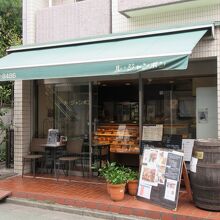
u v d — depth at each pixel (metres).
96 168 10.34
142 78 9.93
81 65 7.88
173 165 7.15
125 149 10.54
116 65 7.47
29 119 10.93
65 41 9.65
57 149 10.66
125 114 10.80
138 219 6.86
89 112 10.49
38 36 10.75
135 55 7.38
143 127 9.45
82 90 10.62
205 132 9.04
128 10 9.02
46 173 10.82
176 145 8.88
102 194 8.20
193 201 7.39
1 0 16.25
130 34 8.77
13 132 11.51
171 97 9.78
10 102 11.97
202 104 9.09
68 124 10.85
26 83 10.84
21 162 10.62
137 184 7.89
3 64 9.20
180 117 9.65
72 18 10.29
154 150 7.65
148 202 7.41
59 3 11.42
